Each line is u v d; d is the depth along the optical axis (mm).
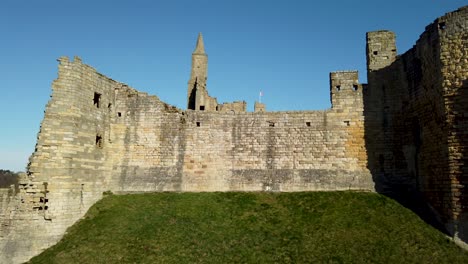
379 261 21594
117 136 34594
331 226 25875
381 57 33125
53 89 29109
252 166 33562
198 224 27094
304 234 25203
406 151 30672
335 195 30328
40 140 27891
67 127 28953
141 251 23891
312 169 32656
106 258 23422
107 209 29734
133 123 35000
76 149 29422
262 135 34031
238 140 34188
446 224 24531
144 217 28125
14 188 27156
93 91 31922
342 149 32594
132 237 25484
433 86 26703
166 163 34125
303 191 31781
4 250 25500
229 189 33000
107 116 33562
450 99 24891
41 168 27438
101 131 32562
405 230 24531
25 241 25844
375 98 32688
